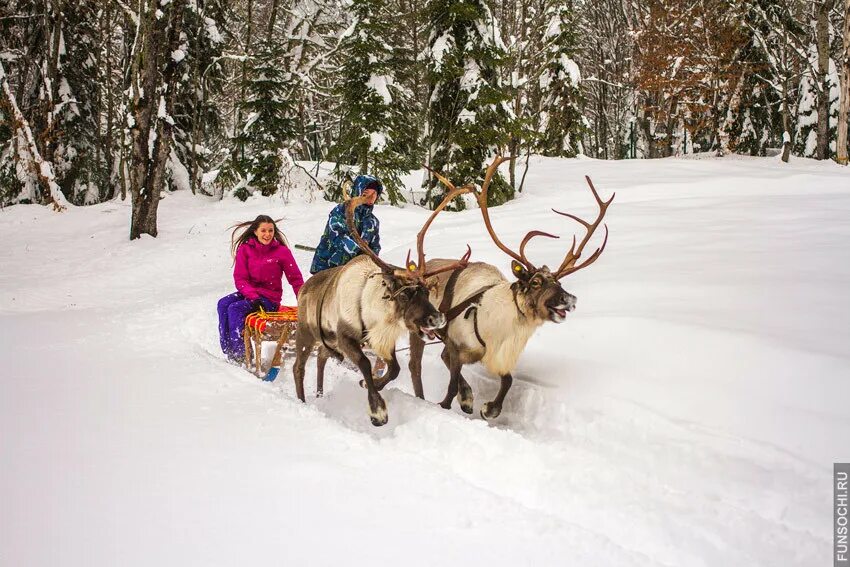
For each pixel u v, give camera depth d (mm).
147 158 16562
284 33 27344
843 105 23281
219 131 25906
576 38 30172
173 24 16688
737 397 5039
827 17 25797
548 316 5383
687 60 29203
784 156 24594
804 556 3471
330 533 3457
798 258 8172
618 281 7793
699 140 33906
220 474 4160
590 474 4328
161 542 3330
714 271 7875
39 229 18188
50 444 4637
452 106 17359
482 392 6434
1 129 21812
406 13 22188
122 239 16984
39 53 23391
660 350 5902
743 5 27453
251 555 3232
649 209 13484
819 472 4152
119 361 7184
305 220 16844
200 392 5965
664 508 3953
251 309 7453
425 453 4750
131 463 4316
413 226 14336
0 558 3145
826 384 4926
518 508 3758
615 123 46812
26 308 11742
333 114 29719
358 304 5629
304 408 5449
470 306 5719
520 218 13406
